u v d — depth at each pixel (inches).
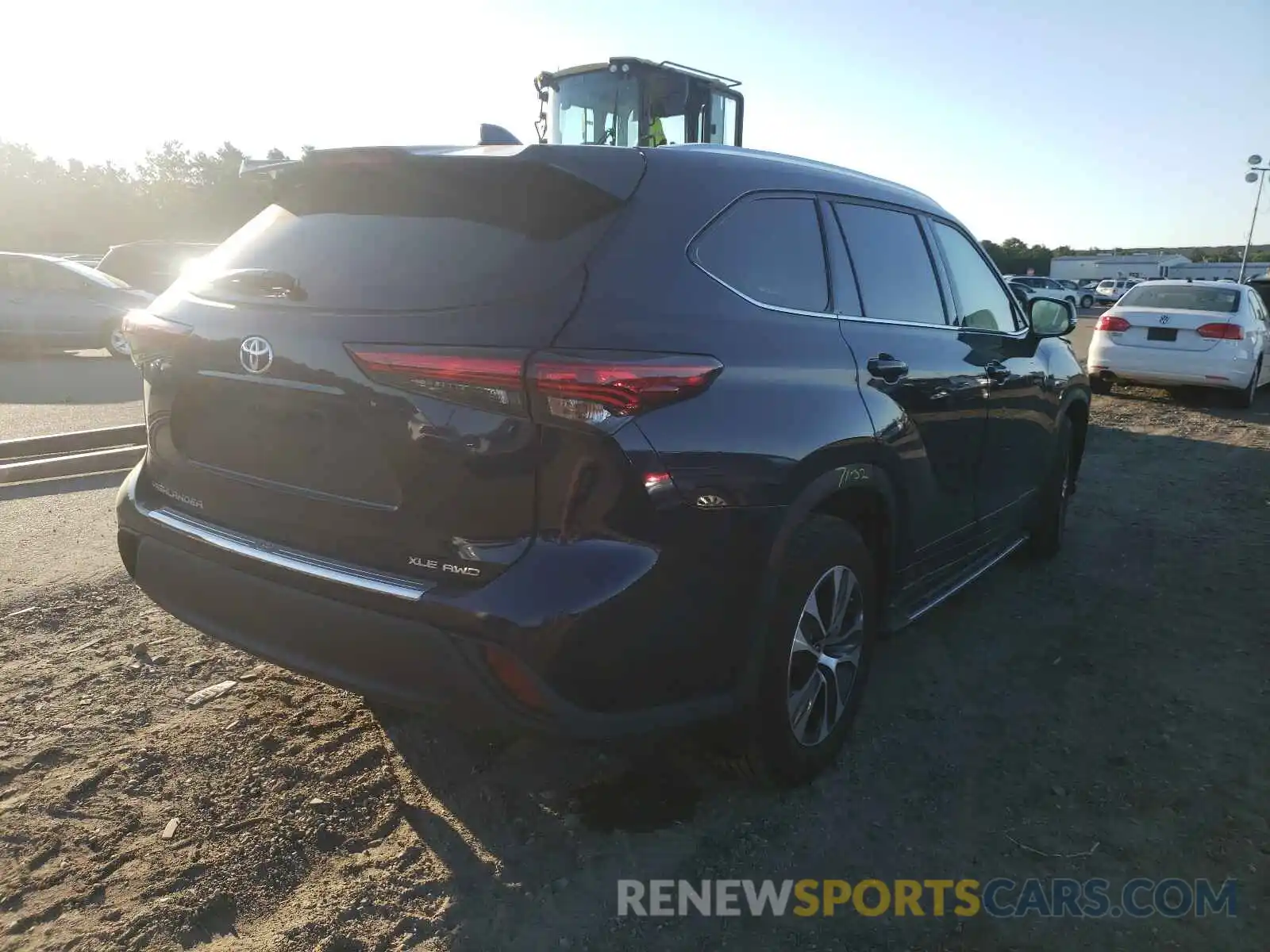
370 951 87.2
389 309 89.0
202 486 105.0
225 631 100.9
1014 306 179.2
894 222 138.7
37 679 134.2
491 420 83.6
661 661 90.6
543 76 360.5
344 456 91.7
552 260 89.4
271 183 110.2
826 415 105.8
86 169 2837.1
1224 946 91.2
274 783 111.5
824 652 114.3
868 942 90.9
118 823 103.3
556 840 103.8
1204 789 117.1
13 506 218.5
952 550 150.7
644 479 86.0
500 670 83.9
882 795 115.0
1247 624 169.9
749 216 108.0
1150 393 482.3
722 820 108.7
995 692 142.9
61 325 536.4
